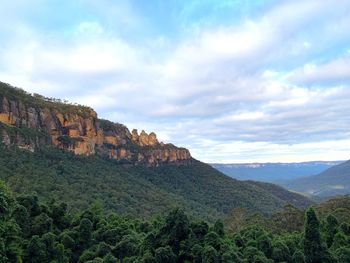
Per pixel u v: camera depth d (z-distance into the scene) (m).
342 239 74.88
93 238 74.44
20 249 56.38
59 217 78.81
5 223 54.22
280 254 66.25
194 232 62.16
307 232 67.75
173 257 57.53
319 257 66.12
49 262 59.88
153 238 62.22
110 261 59.34
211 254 54.81
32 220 69.69
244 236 81.06
